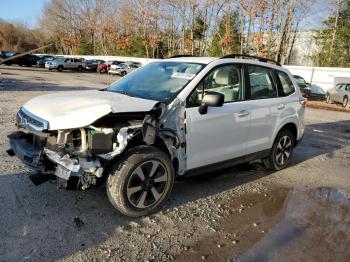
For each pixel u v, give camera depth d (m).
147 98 4.16
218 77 4.55
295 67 27.89
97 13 68.31
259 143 5.25
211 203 4.41
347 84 19.56
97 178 3.53
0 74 25.72
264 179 5.48
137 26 56.50
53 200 4.11
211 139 4.42
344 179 5.75
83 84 22.08
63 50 81.38
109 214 3.88
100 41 68.94
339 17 37.69
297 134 6.12
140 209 3.82
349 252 3.45
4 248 3.13
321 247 3.52
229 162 4.82
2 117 8.84
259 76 5.27
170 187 4.05
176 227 3.74
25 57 41.75
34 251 3.13
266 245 3.49
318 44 40.00
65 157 3.44
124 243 3.37
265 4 31.77
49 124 3.50
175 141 4.03
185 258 3.20
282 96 5.69
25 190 4.30
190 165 4.28
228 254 3.30
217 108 4.44
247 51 38.03
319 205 4.58
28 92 15.29
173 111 3.97
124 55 60.56
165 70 4.74
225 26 39.78
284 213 4.27
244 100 4.92
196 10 45.91
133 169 3.65
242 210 4.28
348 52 36.94
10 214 3.71
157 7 49.94
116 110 3.48
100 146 3.55
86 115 3.45
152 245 3.37
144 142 3.93
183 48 47.78
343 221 4.13
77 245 3.27
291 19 34.06
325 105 19.64
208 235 3.63
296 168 6.20
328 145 8.32
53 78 26.12
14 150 3.98
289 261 3.24
